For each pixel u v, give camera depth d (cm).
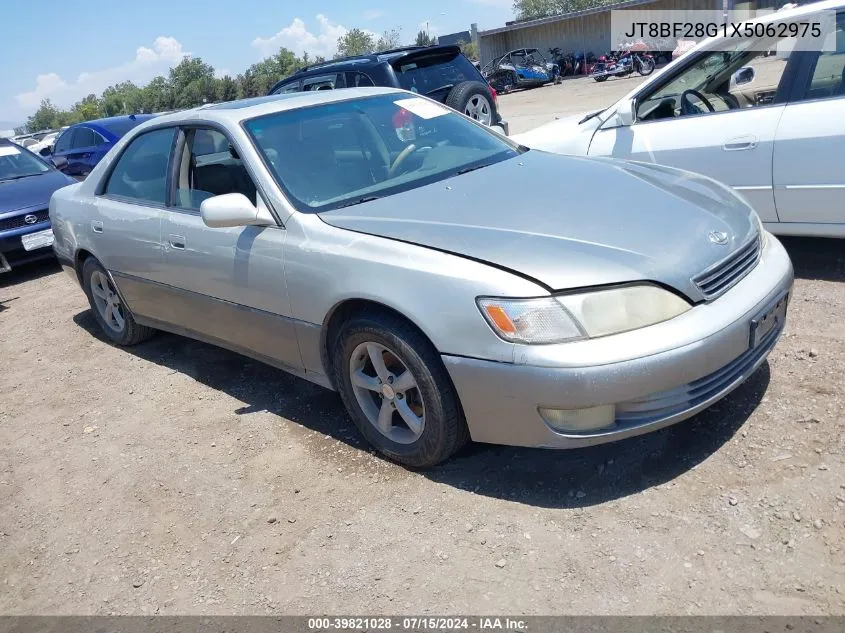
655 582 242
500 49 3747
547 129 574
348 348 325
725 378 287
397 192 357
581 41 3481
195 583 282
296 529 301
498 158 405
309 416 391
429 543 278
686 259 282
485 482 308
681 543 256
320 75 954
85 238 497
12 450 412
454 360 281
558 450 321
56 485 368
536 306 265
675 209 313
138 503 340
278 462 352
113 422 424
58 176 895
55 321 632
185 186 416
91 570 301
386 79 892
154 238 426
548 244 284
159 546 307
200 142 406
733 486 279
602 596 240
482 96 952
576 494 291
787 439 299
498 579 255
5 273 848
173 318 452
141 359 512
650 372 262
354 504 310
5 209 780
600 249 280
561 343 262
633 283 268
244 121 385
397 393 317
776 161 453
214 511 323
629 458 307
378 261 303
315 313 333
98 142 1271
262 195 357
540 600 243
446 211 323
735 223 317
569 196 328
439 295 282
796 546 245
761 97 470
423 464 318
